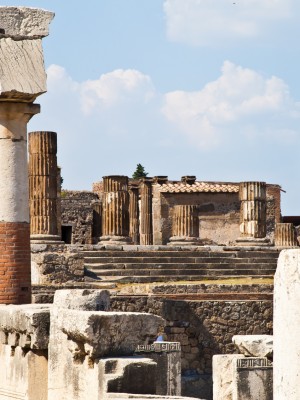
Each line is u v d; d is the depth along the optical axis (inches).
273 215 4475.9
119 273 2218.3
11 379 923.4
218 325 1899.6
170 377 1033.5
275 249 2593.5
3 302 1195.9
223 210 4074.8
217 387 879.7
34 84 1179.9
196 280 2282.2
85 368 754.8
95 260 2246.6
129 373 714.2
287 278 453.7
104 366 719.1
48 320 864.9
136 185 3846.0
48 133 2317.9
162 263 2319.1
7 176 1196.5
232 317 1913.1
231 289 2030.0
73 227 4180.6
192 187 4082.2
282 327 456.4
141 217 3806.6
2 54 1175.6
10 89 1167.0
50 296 1803.6
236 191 4062.5
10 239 1197.7
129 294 1863.9
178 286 1990.7
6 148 1196.5
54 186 2330.2
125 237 2608.3
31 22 1194.0
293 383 449.1
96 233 4232.3
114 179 2623.0
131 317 751.1
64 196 4188.0
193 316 1879.9
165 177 4124.0
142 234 3784.5
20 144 1203.9
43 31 1195.9
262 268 2465.6
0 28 1179.9
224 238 4069.9
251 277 2362.2
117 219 2605.8
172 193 4062.5
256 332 1927.9
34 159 2330.2
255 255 2519.7
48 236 2278.5
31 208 2314.2
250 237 2805.1
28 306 931.3
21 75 1177.4
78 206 4197.8
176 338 1862.7
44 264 2086.6
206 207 4067.4
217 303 1907.0
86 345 745.0
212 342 1891.0
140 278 2204.7
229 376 872.9
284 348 454.6
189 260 2379.4
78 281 2110.0
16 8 1188.5
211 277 2322.8
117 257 2277.3
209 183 4222.4
